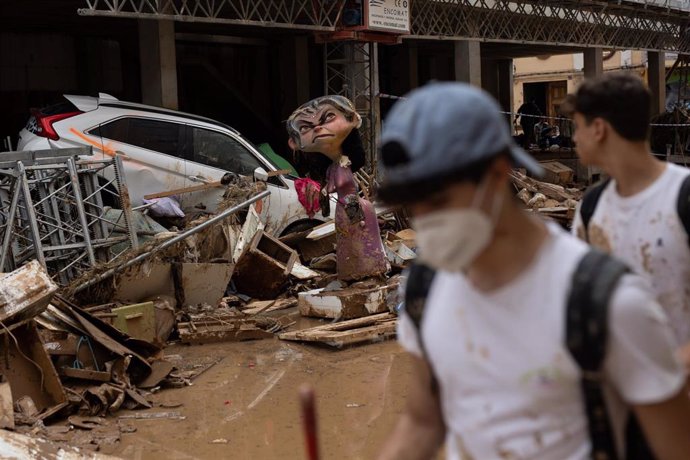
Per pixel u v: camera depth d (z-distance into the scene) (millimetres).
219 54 18609
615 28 23438
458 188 1449
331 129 7734
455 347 1605
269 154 11164
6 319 4918
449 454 1741
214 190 9992
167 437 4891
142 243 8312
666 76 29156
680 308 2531
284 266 9016
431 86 1516
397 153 1466
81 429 4969
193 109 18438
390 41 14633
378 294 7672
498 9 18328
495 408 1562
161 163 9953
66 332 5539
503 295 1530
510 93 27828
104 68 17703
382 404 5441
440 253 1477
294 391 5742
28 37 15984
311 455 1613
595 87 2518
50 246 7488
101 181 9656
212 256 8078
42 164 7465
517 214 1535
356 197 7914
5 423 4613
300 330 7199
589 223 2752
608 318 1431
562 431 1520
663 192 2520
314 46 19891
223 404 5480
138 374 5738
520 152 1531
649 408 1486
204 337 7027
